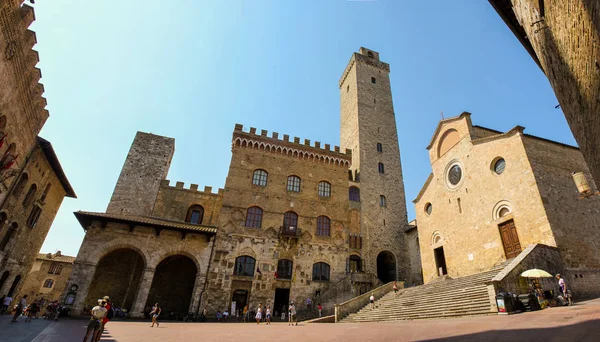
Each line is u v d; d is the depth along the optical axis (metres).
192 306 32.56
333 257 40.53
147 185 43.59
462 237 30.52
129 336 16.23
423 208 37.72
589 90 8.12
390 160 53.50
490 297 17.08
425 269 35.66
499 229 26.52
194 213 43.66
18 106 19.97
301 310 35.88
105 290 35.06
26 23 16.62
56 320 25.67
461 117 33.00
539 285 18.62
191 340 14.82
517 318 13.55
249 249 37.50
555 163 25.69
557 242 21.58
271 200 41.34
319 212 42.81
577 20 7.08
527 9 11.06
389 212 48.34
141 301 31.00
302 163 45.47
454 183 33.03
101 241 32.00
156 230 34.19
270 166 43.56
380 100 59.59
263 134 45.69
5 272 29.50
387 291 33.59
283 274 37.66
